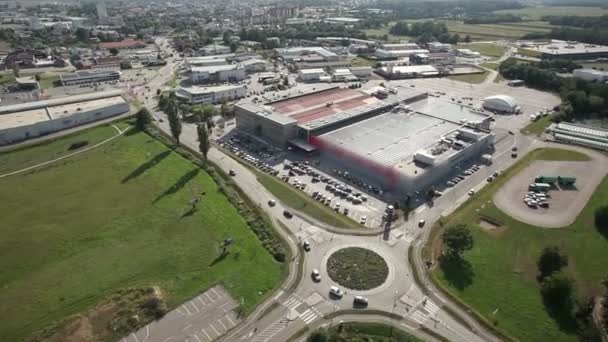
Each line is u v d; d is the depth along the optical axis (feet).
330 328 279.90
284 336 277.85
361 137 560.20
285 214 414.82
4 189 464.65
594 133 629.51
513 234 388.16
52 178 491.31
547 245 372.17
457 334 281.13
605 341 275.39
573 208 433.07
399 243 374.43
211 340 274.16
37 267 339.77
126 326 281.74
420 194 457.68
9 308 297.33
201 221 404.36
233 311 296.71
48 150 574.15
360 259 351.46
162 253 357.00
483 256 355.56
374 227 397.60
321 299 309.42
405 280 328.90
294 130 581.94
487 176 501.97
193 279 325.62
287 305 303.27
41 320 286.66
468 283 325.01
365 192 461.37
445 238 348.18
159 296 304.09
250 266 341.00
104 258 350.23
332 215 416.46
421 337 278.46
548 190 468.34
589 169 521.24
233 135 625.82
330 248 365.81
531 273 336.08
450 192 463.42
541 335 279.08
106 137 618.85
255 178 492.13
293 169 511.40
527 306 301.84
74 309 296.10
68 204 433.48
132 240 374.84
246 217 409.28
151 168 516.32
